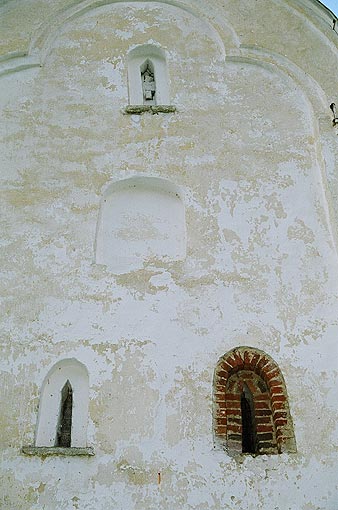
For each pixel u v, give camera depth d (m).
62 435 7.48
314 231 8.73
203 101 9.84
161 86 10.24
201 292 8.20
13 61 10.08
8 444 7.17
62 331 7.88
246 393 7.90
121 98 9.84
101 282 8.23
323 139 9.32
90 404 7.44
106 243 8.74
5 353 7.70
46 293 8.11
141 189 9.20
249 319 8.04
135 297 8.14
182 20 10.80
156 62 10.56
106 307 8.05
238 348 7.86
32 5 10.74
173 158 9.24
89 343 7.80
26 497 6.90
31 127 9.46
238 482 7.05
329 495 6.99
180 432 7.31
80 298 8.09
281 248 8.57
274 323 8.03
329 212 8.81
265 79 10.10
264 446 7.47
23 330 7.85
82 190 8.91
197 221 8.73
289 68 10.19
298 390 7.61
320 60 10.27
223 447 7.27
